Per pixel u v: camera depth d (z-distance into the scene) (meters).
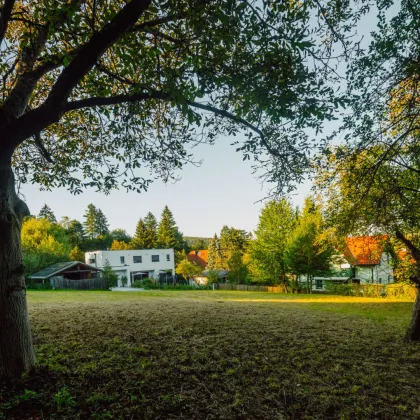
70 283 31.28
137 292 27.23
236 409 3.25
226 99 4.47
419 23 4.17
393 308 14.25
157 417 2.99
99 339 5.52
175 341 5.52
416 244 8.23
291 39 3.43
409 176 6.81
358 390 3.80
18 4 5.15
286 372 4.28
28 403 2.99
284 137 5.02
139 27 3.75
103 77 4.84
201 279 51.69
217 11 3.07
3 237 3.54
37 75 4.15
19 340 3.56
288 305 14.59
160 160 6.57
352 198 6.73
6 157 3.62
